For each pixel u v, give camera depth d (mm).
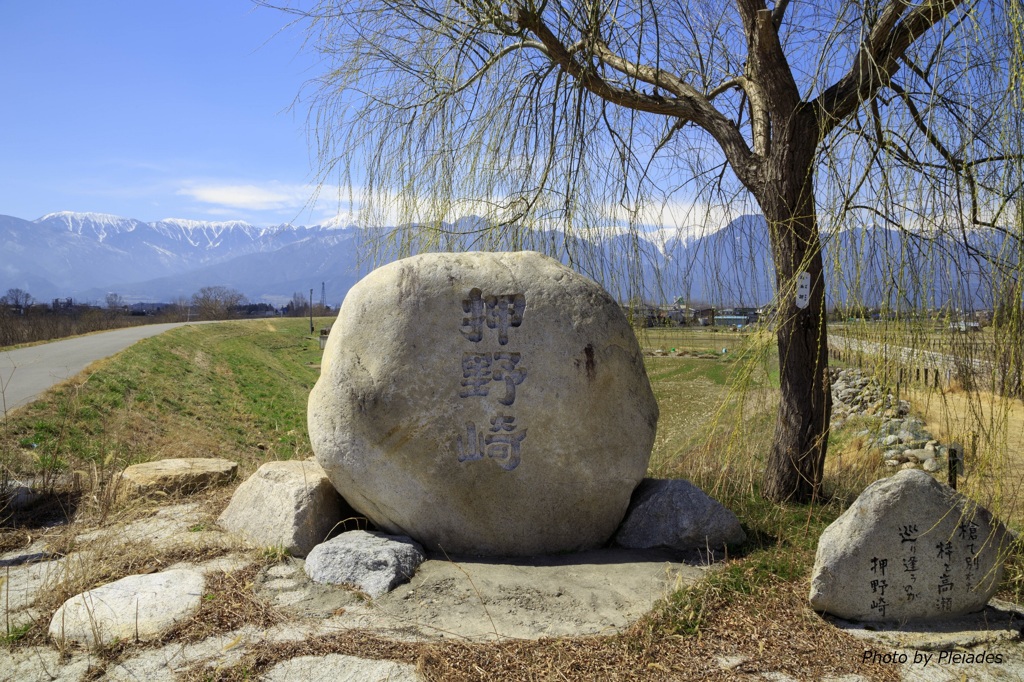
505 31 5711
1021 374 3324
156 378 19219
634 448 4980
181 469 6852
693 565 4691
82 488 6852
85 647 3705
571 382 4844
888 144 3754
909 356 3645
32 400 12039
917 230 3545
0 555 5281
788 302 4652
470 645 3635
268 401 23469
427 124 6152
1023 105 3301
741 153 6078
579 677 3375
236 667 3449
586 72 5746
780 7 6504
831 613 4047
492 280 4969
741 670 3467
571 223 6004
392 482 4816
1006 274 3309
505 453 4789
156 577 4453
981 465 3678
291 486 5145
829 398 6168
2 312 28422
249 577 4484
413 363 4848
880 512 4004
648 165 6000
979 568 4012
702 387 10969
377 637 3734
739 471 6746
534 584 4336
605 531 5055
